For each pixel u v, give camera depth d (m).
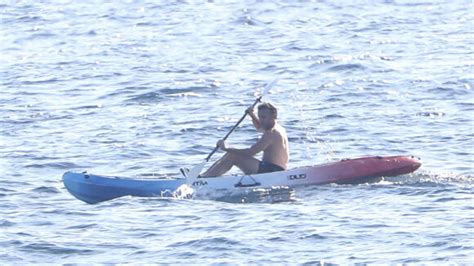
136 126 79.12
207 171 60.66
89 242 49.41
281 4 152.88
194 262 46.06
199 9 150.38
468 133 74.25
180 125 78.94
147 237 50.06
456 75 95.69
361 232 49.69
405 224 50.84
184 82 96.38
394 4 150.88
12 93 94.56
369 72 99.44
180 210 55.12
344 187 59.69
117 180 58.56
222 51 115.38
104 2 159.50
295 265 45.25
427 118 79.69
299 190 59.28
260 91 92.25
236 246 48.03
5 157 69.62
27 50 121.38
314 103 86.50
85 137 75.62
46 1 161.88
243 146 73.38
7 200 58.16
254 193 58.94
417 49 112.38
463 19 135.25
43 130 78.69
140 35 129.38
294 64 105.31
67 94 93.38
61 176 64.56
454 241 47.59
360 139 73.50
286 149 61.09
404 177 61.31
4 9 155.38
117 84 97.06
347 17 140.00
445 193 57.16
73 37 130.00
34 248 48.56
